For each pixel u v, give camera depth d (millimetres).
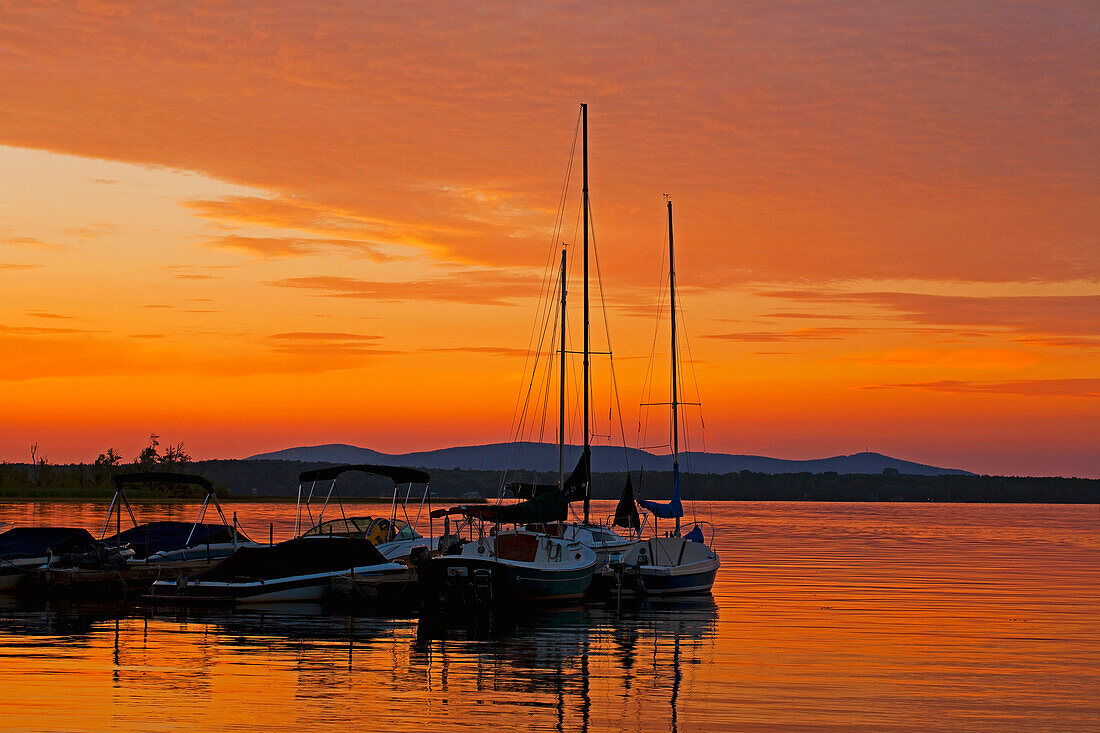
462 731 17219
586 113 43688
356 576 31766
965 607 33531
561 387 43938
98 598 31859
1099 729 17875
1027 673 22453
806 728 17766
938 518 134125
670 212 50281
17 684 19906
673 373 48875
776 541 73250
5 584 32875
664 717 18391
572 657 23719
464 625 28234
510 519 31625
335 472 37281
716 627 28625
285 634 25984
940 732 17641
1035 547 67312
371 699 19234
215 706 18453
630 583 34406
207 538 36781
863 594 37125
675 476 46844
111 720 17375
